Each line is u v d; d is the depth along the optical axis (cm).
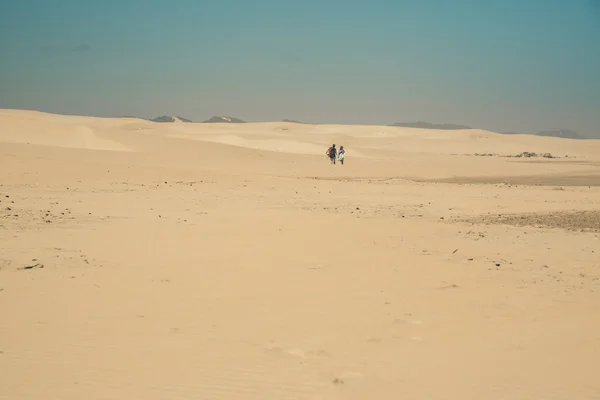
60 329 751
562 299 955
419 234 1655
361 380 602
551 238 1627
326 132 17988
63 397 547
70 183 3014
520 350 702
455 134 17112
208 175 3597
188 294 947
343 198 2711
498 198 2853
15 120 7056
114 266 1146
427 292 991
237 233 1593
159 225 1717
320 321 811
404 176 4822
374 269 1170
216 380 595
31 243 1358
